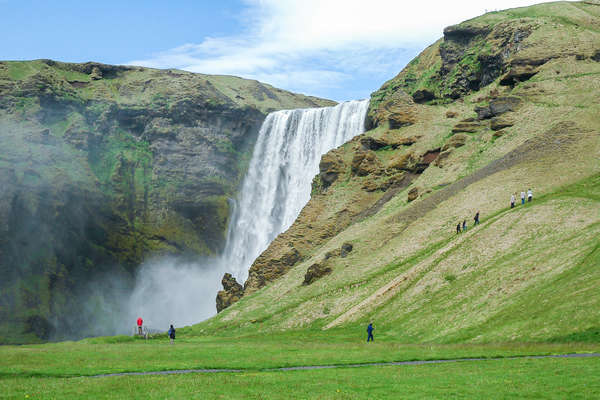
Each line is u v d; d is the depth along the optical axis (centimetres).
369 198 16038
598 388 3672
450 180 13525
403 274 9962
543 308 6306
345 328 9125
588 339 5316
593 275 6450
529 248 8444
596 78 14325
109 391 4238
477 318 7038
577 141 11925
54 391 4272
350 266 12081
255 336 9981
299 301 11475
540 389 3778
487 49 18275
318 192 18200
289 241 15662
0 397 4088
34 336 18100
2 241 18838
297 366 5369
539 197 10331
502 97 14825
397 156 16500
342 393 3959
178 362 5709
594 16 17875
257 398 3916
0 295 18325
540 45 16375
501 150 13275
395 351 5962
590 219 8500
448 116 17138
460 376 4328
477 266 8756
